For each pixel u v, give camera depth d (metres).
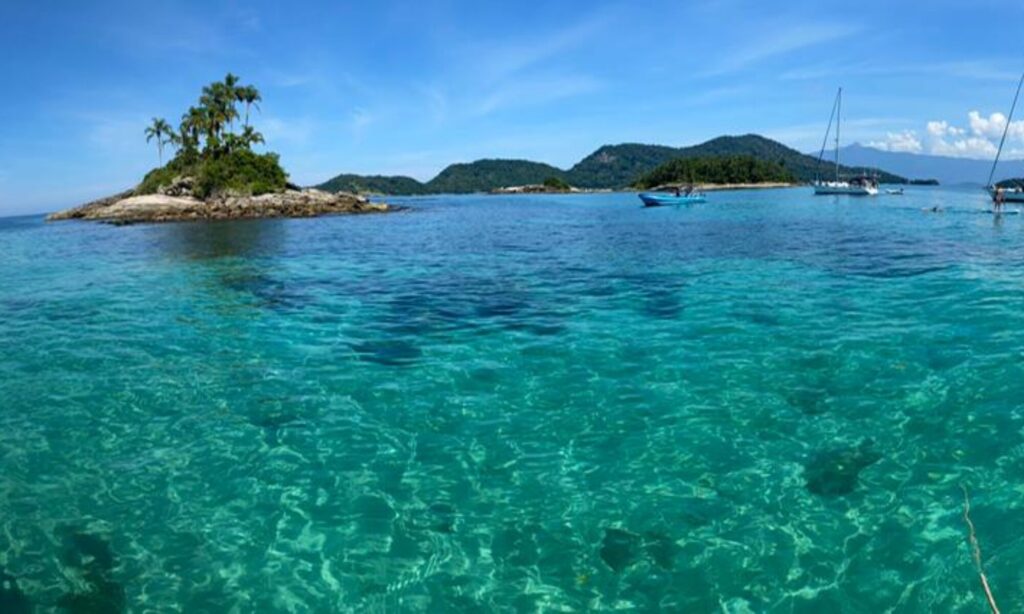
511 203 116.75
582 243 35.19
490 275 23.95
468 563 6.67
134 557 6.87
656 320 15.74
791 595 6.02
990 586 6.00
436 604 6.07
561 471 8.50
